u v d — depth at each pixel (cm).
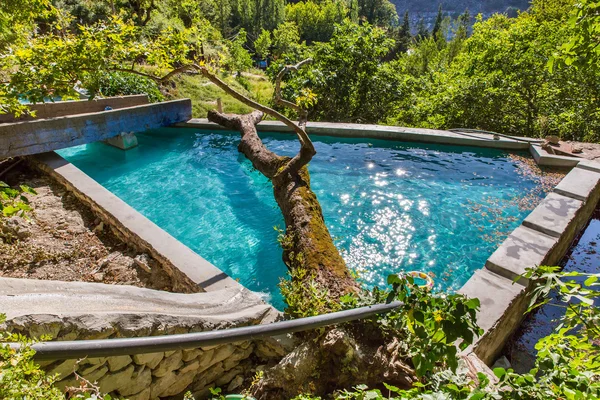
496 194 672
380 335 286
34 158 655
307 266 391
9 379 125
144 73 353
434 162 813
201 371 278
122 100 947
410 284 168
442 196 670
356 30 1283
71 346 166
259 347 312
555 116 988
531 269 160
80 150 882
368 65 1275
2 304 202
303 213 487
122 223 458
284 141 952
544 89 1036
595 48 277
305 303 312
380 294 303
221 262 503
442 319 155
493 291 388
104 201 508
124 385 230
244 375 308
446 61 2884
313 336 292
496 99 1053
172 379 260
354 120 1333
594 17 269
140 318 233
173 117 973
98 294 250
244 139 788
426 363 155
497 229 574
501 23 1716
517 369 387
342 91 1305
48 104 783
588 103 970
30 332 191
